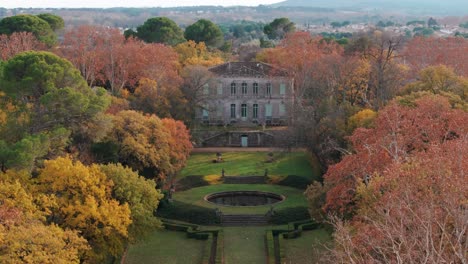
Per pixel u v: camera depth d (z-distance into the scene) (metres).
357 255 44.34
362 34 162.50
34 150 60.62
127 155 84.62
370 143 65.38
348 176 58.56
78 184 57.94
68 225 55.88
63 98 67.38
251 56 180.25
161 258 68.81
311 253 68.88
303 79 118.19
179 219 83.00
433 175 43.06
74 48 132.62
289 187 99.38
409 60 151.50
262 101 138.88
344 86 112.31
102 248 57.66
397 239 41.84
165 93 112.56
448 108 73.25
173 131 93.62
